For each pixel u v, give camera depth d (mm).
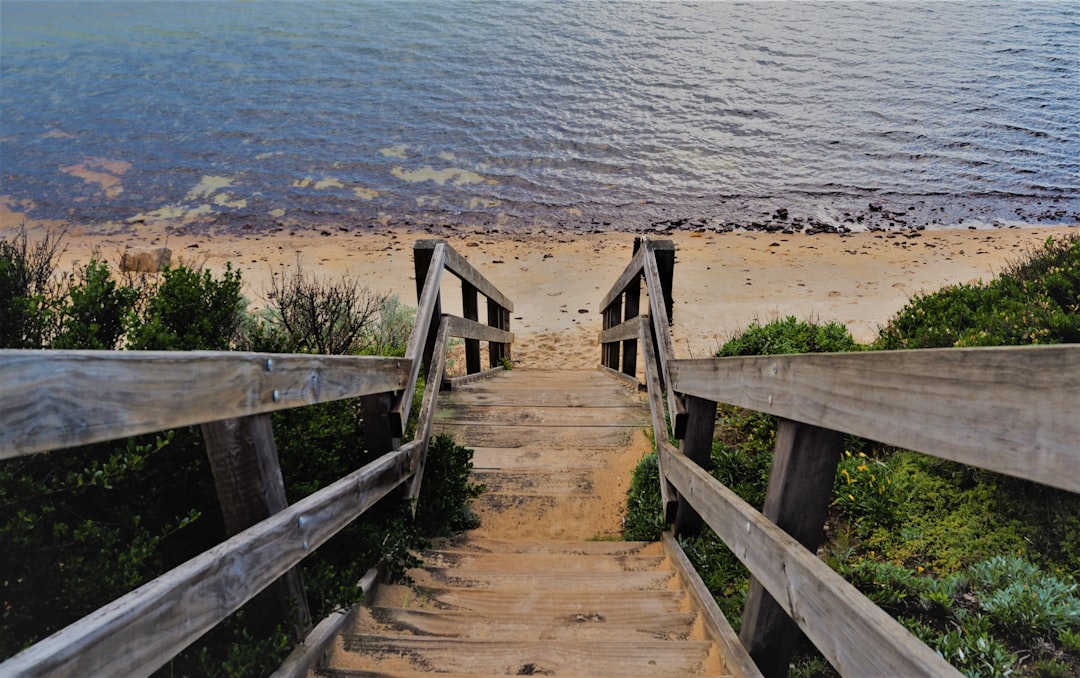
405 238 16234
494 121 26297
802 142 23922
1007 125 24969
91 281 2555
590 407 6031
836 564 3131
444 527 3957
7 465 1762
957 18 51250
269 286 12148
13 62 35938
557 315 11898
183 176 20750
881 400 1264
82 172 20844
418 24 48000
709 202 18984
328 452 3049
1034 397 870
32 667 911
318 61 36875
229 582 1493
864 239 15492
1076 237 6016
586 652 2414
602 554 3648
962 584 2865
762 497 3930
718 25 48656
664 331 4105
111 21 50562
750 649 2141
